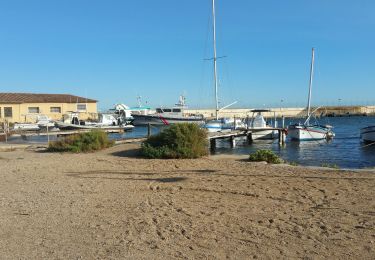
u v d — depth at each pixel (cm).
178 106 6256
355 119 11156
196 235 680
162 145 1970
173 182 1202
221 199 955
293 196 970
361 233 672
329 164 2095
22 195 1039
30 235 689
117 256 584
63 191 1088
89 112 6569
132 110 7569
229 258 574
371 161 2352
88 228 729
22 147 2581
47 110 6331
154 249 613
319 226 718
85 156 1997
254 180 1201
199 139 2012
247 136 3919
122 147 2302
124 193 1049
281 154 2852
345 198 934
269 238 659
